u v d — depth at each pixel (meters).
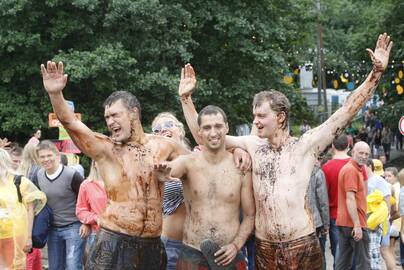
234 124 22.58
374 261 9.42
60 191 8.44
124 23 19.56
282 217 5.18
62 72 4.85
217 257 5.20
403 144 37.25
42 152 8.45
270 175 5.24
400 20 29.81
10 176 7.89
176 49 19.80
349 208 8.76
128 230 5.02
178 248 6.20
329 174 9.59
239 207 5.37
